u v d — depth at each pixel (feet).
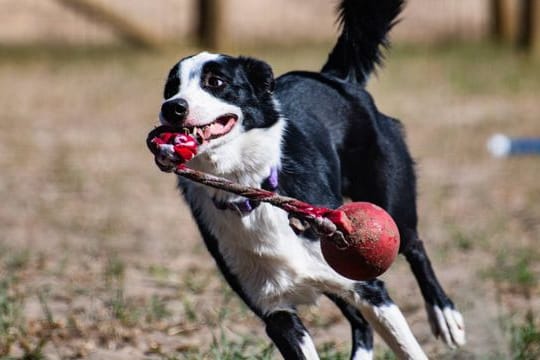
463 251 44.75
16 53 119.44
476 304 35.01
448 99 92.43
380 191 29.30
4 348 30.12
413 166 30.58
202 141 23.13
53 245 45.47
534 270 41.16
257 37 133.59
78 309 34.68
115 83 100.99
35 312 34.40
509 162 68.03
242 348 29.78
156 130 23.00
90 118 84.38
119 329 32.35
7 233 47.88
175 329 32.73
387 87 98.43
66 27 132.77
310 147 25.88
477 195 58.18
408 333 25.11
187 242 46.78
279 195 23.45
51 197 56.85
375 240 21.40
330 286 25.25
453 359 30.14
